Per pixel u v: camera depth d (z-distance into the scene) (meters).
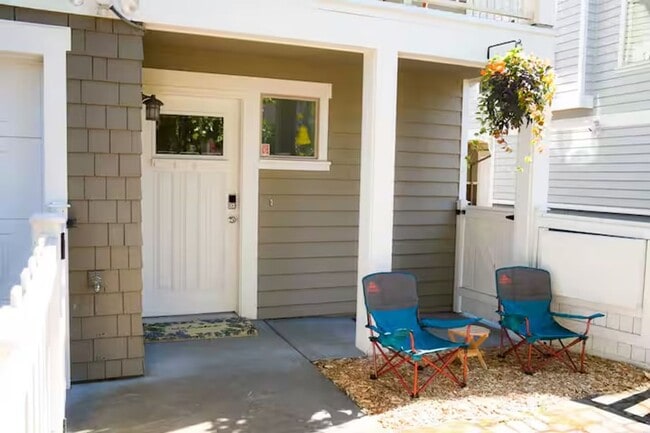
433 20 4.61
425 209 6.25
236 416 3.34
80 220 3.70
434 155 6.25
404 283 4.26
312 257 5.81
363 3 4.34
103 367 3.83
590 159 8.25
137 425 3.18
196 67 5.20
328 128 5.78
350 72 5.83
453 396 3.71
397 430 3.19
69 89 3.62
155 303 5.36
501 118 4.48
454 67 5.68
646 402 3.66
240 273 5.54
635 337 4.32
